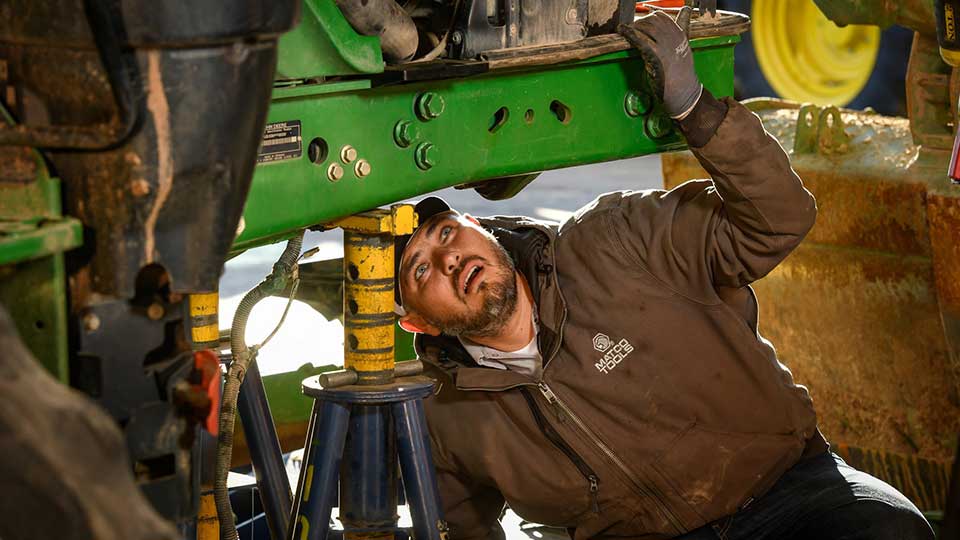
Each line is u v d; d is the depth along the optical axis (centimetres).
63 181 145
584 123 238
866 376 364
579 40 229
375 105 204
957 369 340
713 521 266
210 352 152
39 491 112
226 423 211
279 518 241
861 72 614
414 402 216
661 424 259
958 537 196
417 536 218
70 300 147
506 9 219
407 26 204
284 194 192
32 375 118
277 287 215
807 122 362
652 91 244
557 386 258
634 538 270
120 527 116
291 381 290
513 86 225
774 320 382
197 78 141
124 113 139
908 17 337
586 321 256
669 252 253
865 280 356
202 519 220
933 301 343
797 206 238
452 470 272
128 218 144
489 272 250
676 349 255
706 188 255
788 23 623
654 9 268
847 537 253
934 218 331
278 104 189
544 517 273
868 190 346
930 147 338
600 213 262
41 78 144
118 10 137
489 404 264
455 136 217
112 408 146
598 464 261
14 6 142
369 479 216
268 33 144
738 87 637
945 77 334
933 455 352
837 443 375
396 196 211
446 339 265
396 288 259
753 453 261
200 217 146
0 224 140
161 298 150
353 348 215
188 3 138
